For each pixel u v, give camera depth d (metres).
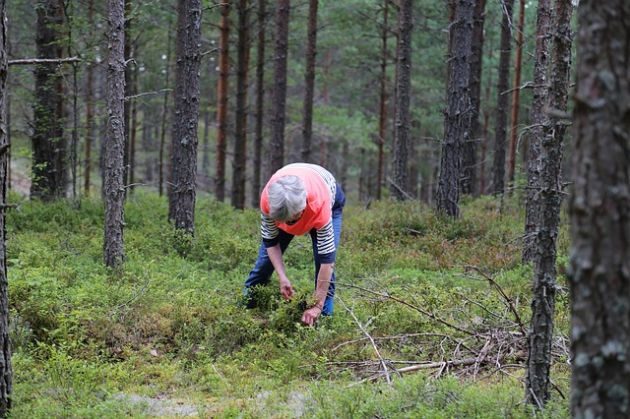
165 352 5.83
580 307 2.42
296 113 25.09
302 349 5.69
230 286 7.46
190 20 10.52
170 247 9.76
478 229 12.23
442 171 12.97
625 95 2.30
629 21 2.29
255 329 6.06
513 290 7.86
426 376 4.96
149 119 31.83
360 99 31.94
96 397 4.70
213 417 4.37
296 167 6.05
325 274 5.99
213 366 5.41
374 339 5.93
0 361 4.14
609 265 2.33
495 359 5.40
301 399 4.64
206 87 27.55
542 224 3.99
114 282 7.25
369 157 35.22
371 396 4.32
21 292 6.22
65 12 12.13
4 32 4.13
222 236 10.42
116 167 8.17
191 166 10.55
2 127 4.13
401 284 8.12
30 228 10.53
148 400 4.78
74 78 12.48
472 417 3.93
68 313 6.02
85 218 11.45
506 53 19.25
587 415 2.42
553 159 3.98
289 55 26.41
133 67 17.14
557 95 4.00
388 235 11.94
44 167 13.16
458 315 6.49
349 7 20.97
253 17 22.23
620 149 2.31
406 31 17.55
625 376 2.34
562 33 3.95
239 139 17.97
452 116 12.91
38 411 4.24
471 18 12.89
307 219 5.77
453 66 12.87
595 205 2.35
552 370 5.10
